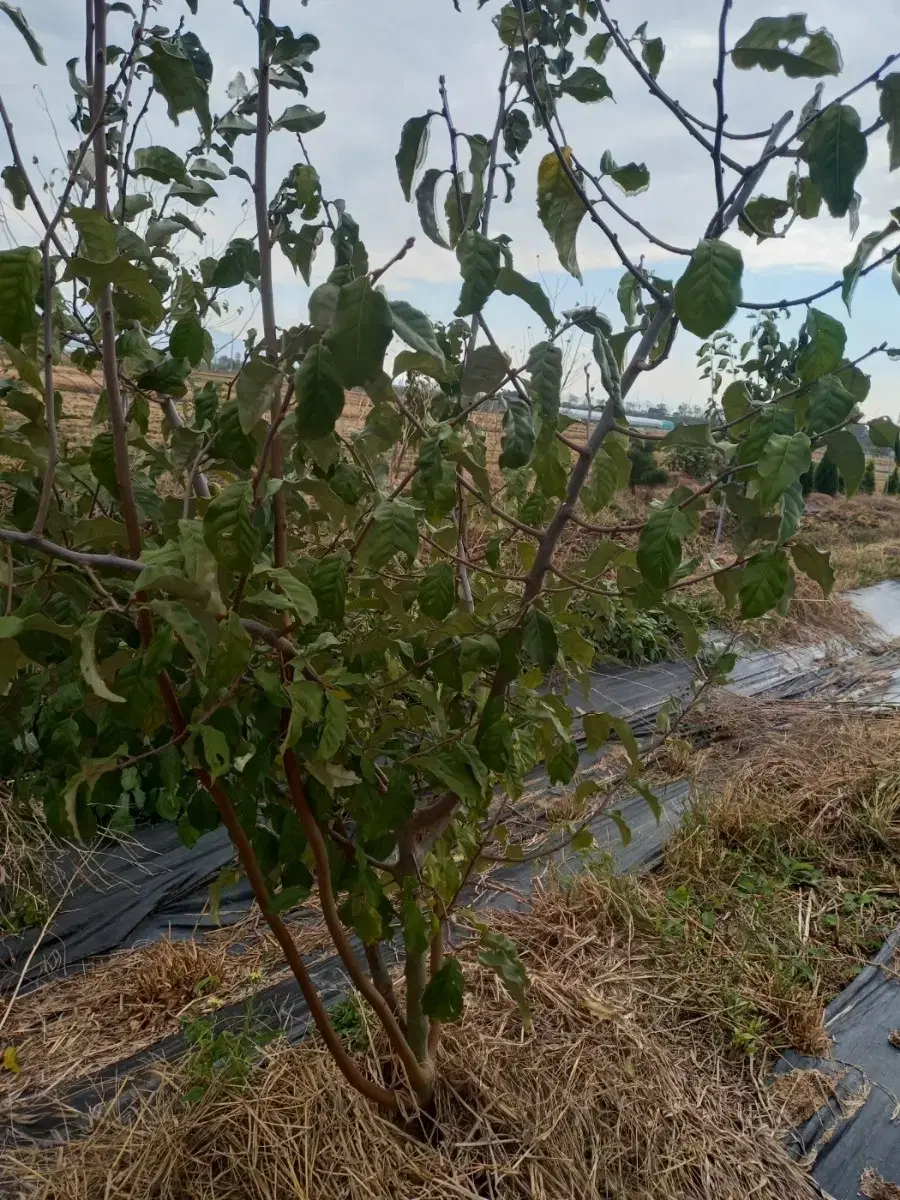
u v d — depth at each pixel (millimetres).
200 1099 1839
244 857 1307
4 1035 2363
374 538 1187
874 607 8734
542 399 1020
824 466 14766
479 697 1538
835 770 4137
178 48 1229
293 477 1326
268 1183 1619
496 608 1624
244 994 2471
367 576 1415
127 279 900
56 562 1192
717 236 1171
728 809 3600
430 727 1591
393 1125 1740
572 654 1529
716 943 2799
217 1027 2324
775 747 4555
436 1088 1844
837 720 5047
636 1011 2361
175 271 1844
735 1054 2338
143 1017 2406
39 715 1450
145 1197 1652
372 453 1481
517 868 3184
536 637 1323
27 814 3012
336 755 1361
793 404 1189
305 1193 1595
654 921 2816
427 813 1559
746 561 1264
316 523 1546
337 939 1411
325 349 928
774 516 1233
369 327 887
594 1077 1970
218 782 1278
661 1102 1977
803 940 2857
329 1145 1690
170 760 1275
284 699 1135
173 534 1272
